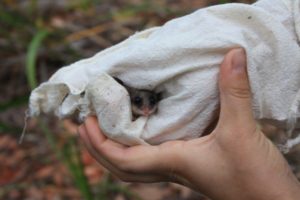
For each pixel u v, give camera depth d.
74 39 1.38
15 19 1.37
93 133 0.56
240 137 0.53
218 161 0.54
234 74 0.52
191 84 0.54
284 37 0.54
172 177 0.57
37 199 1.11
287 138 0.57
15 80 1.39
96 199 1.03
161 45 0.54
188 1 1.63
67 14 1.57
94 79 0.54
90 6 1.60
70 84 0.56
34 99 0.58
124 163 0.56
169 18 1.46
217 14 0.54
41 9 1.57
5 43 1.41
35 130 1.28
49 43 1.36
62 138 1.22
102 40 1.40
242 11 0.54
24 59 1.38
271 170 0.53
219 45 0.53
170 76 0.54
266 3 0.56
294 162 0.90
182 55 0.53
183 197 1.06
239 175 0.53
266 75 0.54
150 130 0.56
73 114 0.59
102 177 1.11
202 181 0.55
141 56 0.54
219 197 0.55
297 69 0.54
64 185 1.14
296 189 0.53
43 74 1.34
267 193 0.53
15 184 1.15
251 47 0.54
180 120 0.54
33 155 1.22
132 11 1.45
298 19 0.55
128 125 0.55
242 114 0.52
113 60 0.55
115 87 0.54
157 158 0.55
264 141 0.53
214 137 0.54
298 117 0.56
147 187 1.09
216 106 0.54
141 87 0.55
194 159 0.54
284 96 0.55
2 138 1.28
